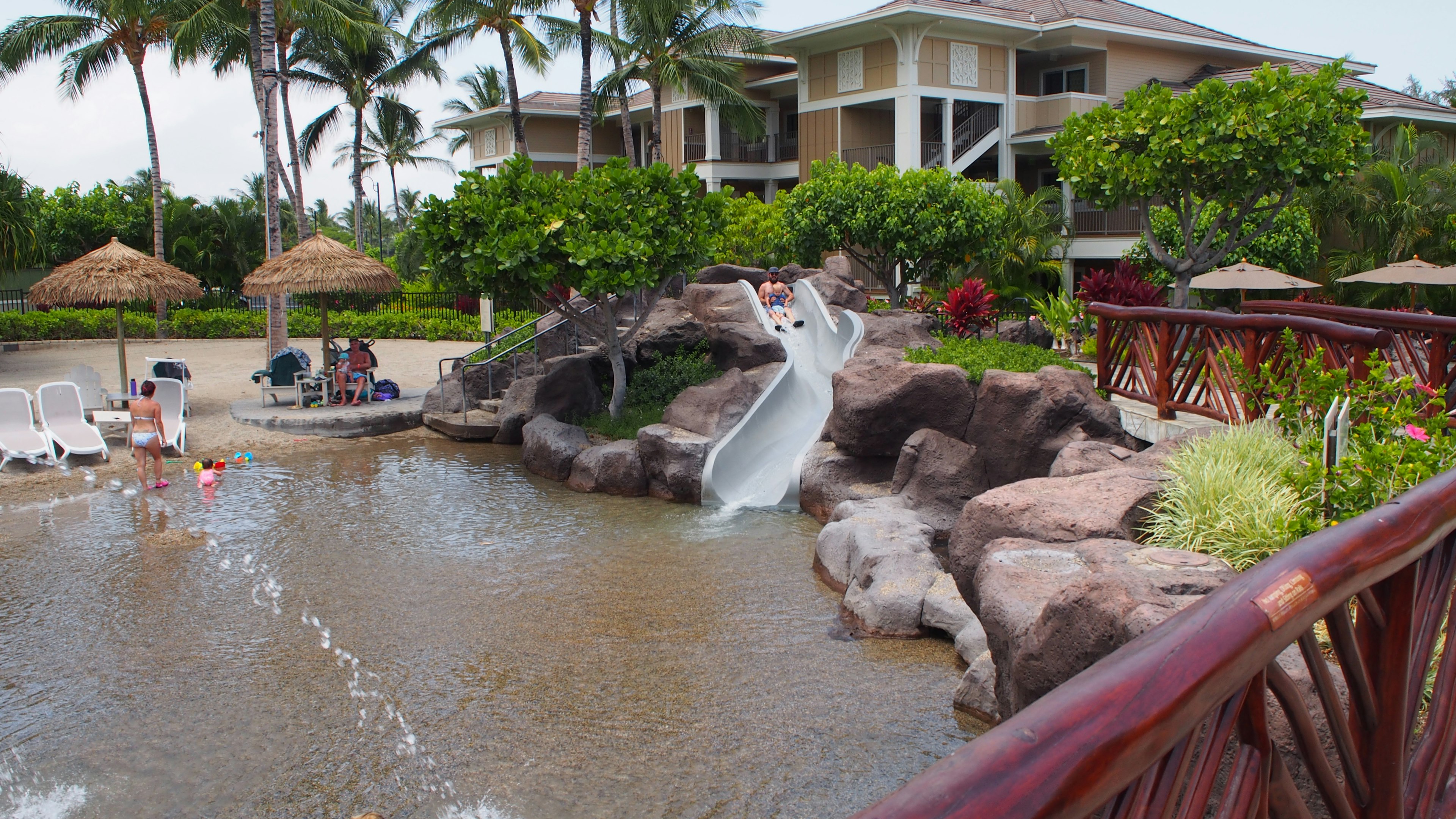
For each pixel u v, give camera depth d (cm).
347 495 1431
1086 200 1764
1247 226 2373
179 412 1719
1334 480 578
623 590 999
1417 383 803
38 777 638
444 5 3156
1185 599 452
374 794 609
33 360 2933
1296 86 1567
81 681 784
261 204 4441
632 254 1559
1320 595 158
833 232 2481
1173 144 1580
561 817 579
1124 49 3228
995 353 1467
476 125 4838
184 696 754
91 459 1603
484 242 1567
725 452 1428
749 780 615
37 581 1036
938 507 1214
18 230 2777
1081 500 669
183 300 1972
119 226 4497
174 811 596
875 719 696
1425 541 200
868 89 3181
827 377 1814
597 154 4619
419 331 3512
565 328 2169
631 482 1448
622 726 692
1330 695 181
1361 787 197
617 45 3303
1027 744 107
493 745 668
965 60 3114
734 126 3578
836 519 1206
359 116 4538
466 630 886
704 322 2028
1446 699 254
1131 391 1216
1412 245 2300
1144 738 115
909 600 865
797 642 848
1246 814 153
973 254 2495
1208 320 997
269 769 643
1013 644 520
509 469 1619
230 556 1125
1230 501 617
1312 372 689
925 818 96
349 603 963
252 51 3045
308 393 1981
